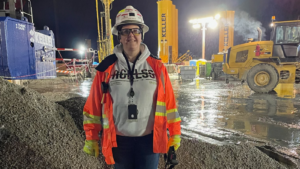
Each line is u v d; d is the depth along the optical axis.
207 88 10.44
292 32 8.48
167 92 1.51
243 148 2.47
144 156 1.47
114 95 1.44
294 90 9.44
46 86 10.55
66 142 1.85
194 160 2.24
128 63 1.47
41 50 6.23
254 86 8.75
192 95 8.20
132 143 1.46
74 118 2.28
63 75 16.27
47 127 1.83
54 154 1.64
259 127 4.07
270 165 2.35
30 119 1.76
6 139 1.49
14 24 4.75
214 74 15.95
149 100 1.45
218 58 16.27
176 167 2.15
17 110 1.75
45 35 6.61
